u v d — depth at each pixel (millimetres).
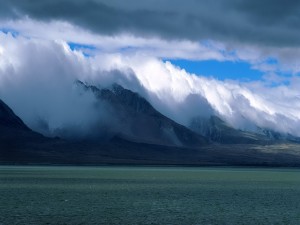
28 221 58719
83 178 166000
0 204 76000
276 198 93562
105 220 60562
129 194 98688
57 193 98562
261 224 59562
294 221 62188
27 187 115312
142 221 60281
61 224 57000
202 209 73750
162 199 88812
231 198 92750
